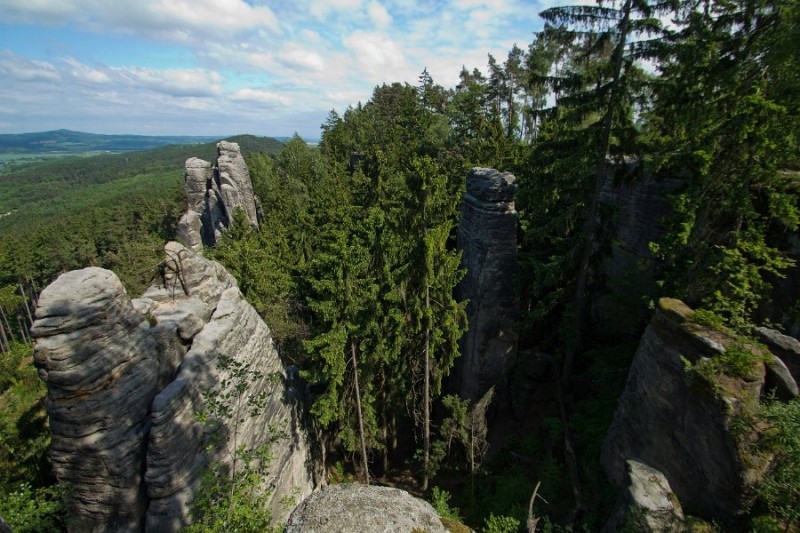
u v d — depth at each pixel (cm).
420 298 2081
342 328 2008
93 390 1134
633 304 2361
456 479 2408
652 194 2359
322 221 4150
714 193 1739
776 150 1514
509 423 2530
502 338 2516
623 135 1881
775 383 1268
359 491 658
